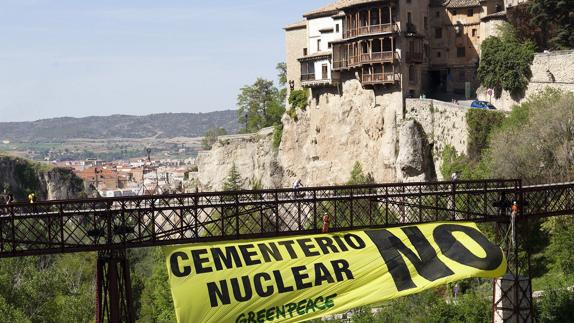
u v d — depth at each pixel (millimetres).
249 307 48344
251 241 49875
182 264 47719
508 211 58281
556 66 103312
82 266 107938
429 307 76750
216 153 155750
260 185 146625
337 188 52000
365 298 50781
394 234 53938
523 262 64938
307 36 132750
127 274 46156
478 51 120188
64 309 80250
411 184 53562
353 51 119688
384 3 114688
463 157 107250
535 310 68438
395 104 116688
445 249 54562
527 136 89812
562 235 78125
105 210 45812
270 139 146375
